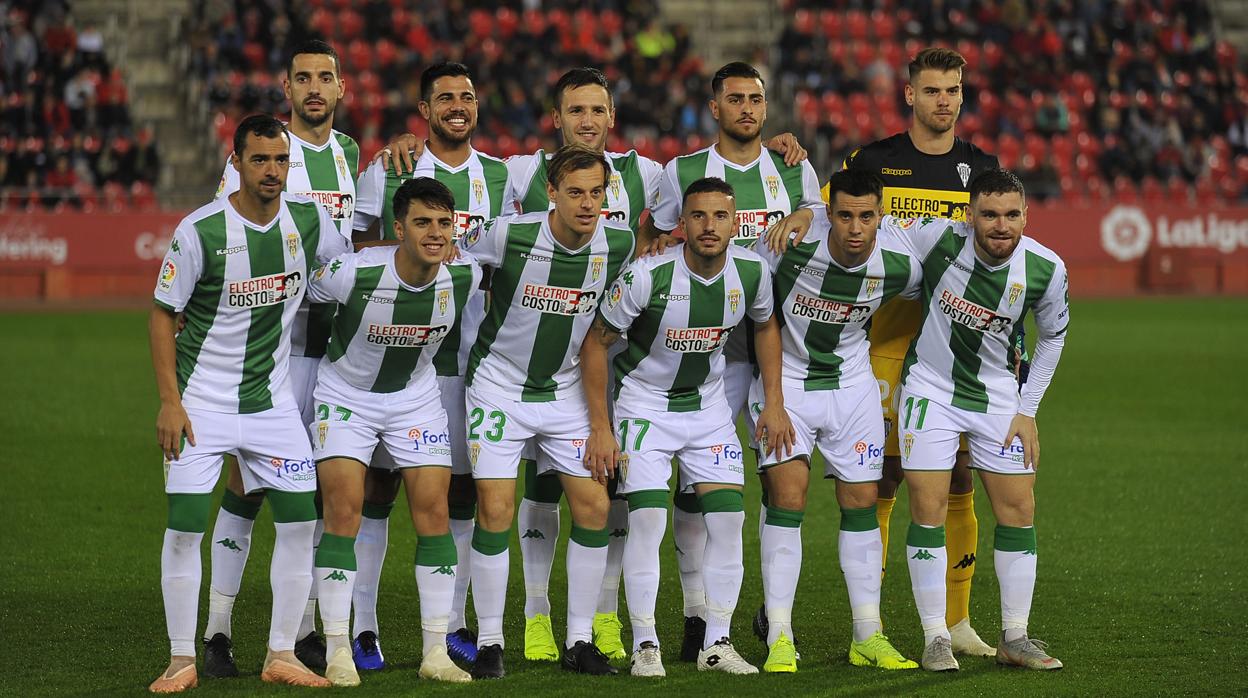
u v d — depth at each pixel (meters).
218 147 48.00
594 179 10.24
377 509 11.15
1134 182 53.34
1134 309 45.22
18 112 45.97
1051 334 10.88
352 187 12.20
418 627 12.13
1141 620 12.23
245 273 10.12
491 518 10.63
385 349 10.41
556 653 11.17
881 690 10.09
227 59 49.22
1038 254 10.69
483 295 11.52
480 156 12.16
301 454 10.34
